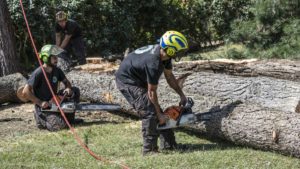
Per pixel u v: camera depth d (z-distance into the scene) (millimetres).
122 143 10148
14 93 14547
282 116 9078
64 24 16078
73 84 13758
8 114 13461
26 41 21266
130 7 22984
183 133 10844
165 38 8609
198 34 25047
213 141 10281
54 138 10703
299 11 16094
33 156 9422
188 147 9758
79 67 14836
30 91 11234
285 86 10984
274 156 8930
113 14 22234
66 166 8812
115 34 22438
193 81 12469
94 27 22156
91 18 22109
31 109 13977
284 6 16047
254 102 11312
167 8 24203
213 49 23094
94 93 13125
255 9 16516
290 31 15461
